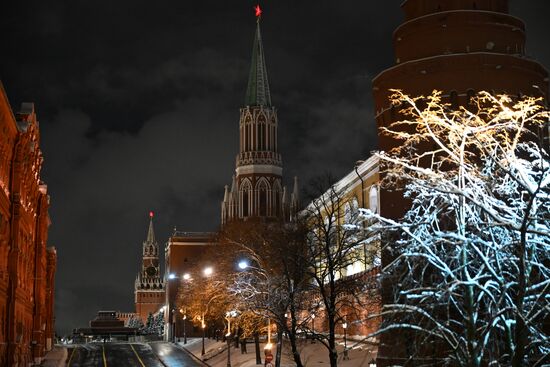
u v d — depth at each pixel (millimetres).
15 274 60656
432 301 26734
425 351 27531
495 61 50500
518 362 21453
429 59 51031
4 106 54594
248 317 68938
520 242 22469
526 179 22328
